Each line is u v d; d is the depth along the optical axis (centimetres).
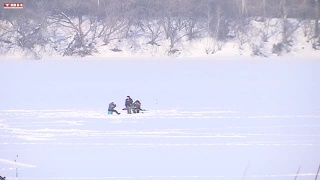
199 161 8869
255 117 12731
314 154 9169
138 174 8194
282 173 8144
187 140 10325
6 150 9631
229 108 14250
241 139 10362
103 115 13312
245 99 16000
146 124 12006
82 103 15475
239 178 7950
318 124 11719
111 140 10375
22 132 11162
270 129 11269
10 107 14625
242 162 8762
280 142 10056
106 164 8738
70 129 11475
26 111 13925
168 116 13050
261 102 15275
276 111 13575
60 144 10069
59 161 8919
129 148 9731
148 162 8850
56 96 16938
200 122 12181
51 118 12838
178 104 15125
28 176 8088
